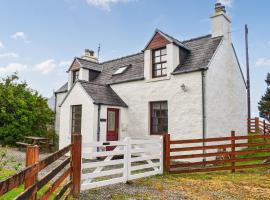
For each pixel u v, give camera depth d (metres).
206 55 12.91
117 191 6.77
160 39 13.77
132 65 16.56
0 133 17.02
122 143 7.84
